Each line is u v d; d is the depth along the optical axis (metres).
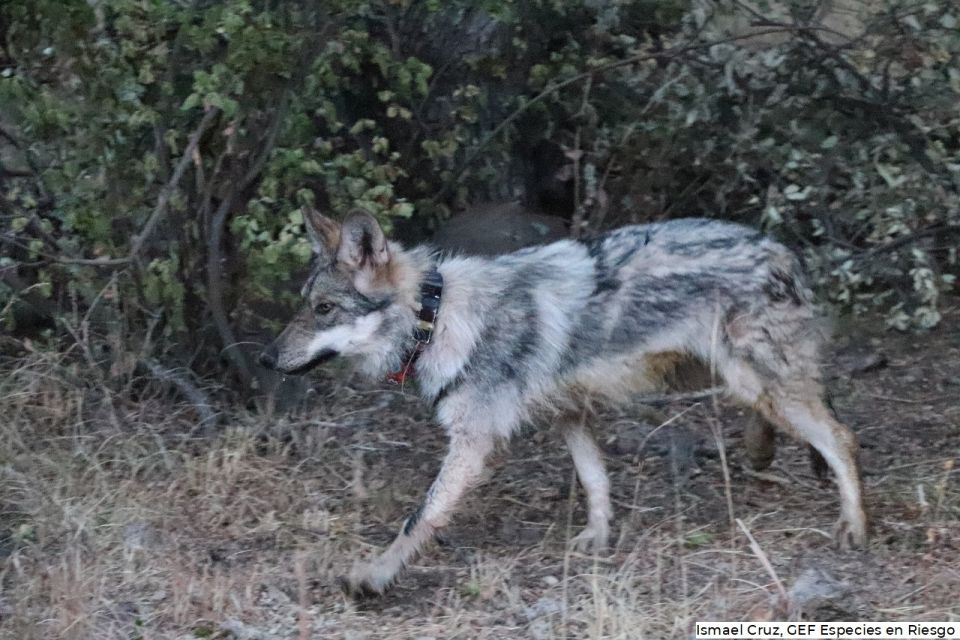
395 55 13.25
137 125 10.96
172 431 11.40
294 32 10.71
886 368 13.43
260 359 9.31
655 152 14.30
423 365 9.24
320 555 9.35
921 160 12.66
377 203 11.54
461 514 10.30
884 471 10.84
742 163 13.58
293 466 10.96
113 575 8.92
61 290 12.04
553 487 10.88
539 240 13.84
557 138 15.13
